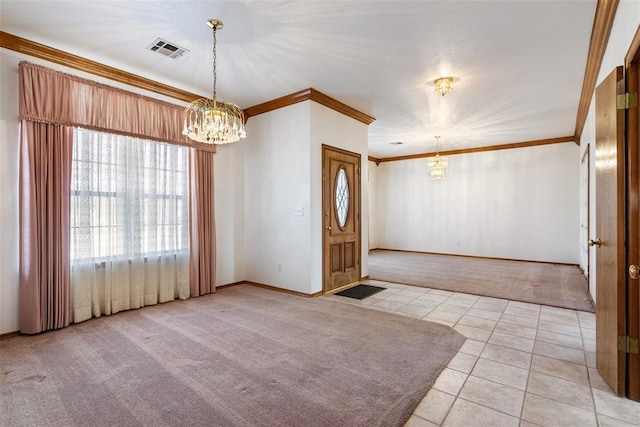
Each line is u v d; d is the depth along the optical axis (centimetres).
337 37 286
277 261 453
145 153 375
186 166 415
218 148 461
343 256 474
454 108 477
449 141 701
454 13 251
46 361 240
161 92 391
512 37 286
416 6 243
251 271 488
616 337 196
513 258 723
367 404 187
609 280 205
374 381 212
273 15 253
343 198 479
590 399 193
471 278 529
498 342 274
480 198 766
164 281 391
